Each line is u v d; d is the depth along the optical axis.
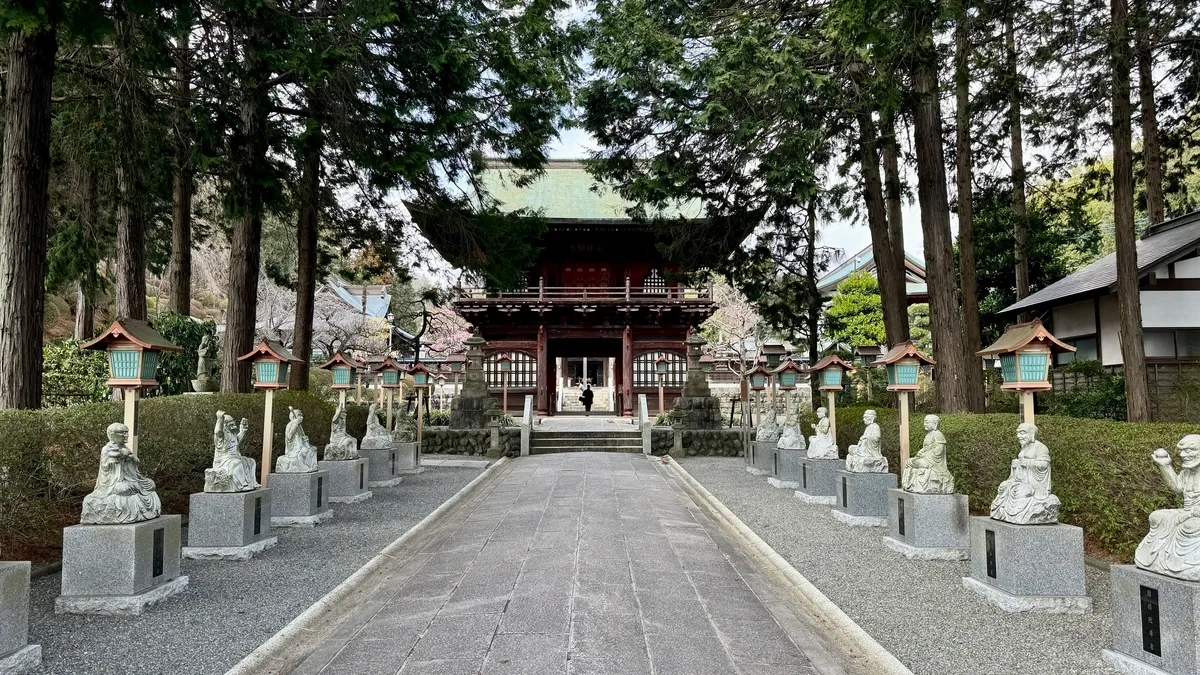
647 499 10.41
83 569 4.99
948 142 14.42
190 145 10.34
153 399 9.05
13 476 6.17
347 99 10.48
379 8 9.51
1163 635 3.65
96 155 10.25
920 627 4.67
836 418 13.52
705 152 12.66
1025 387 5.59
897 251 13.66
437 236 14.89
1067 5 8.89
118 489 5.15
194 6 8.53
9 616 3.87
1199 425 6.20
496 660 4.20
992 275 21.39
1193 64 10.74
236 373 12.52
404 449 13.50
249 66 9.91
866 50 9.50
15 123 7.75
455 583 5.94
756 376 14.25
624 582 5.91
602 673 4.01
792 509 9.34
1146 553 3.86
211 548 6.60
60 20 5.00
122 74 9.27
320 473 8.69
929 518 6.59
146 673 3.93
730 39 10.43
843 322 24.59
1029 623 4.73
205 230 20.33
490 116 12.60
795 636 4.67
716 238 15.96
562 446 17.64
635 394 26.58
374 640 4.58
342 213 16.34
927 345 24.72
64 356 13.05
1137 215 24.95
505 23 11.86
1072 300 16.64
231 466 6.78
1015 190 16.77
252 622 4.81
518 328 26.61
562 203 26.20
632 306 25.58
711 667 4.12
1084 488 6.61
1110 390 13.84
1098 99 9.70
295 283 18.33
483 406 18.02
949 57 10.20
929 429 6.83
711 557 6.89
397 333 32.19
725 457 16.59
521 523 8.55
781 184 10.83
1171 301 15.03
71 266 11.77
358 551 6.99
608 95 12.38
